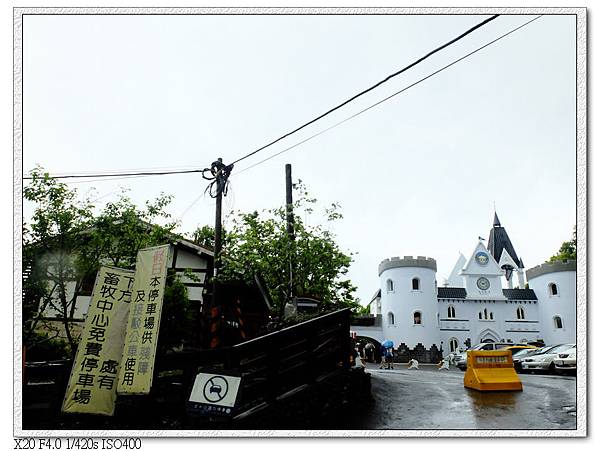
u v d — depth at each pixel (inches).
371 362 1644.9
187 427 263.3
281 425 279.0
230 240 542.0
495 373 435.5
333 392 327.6
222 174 506.6
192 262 606.9
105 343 291.1
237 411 257.8
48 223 402.6
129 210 444.1
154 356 279.7
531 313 1779.0
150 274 299.4
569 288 1686.8
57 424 280.2
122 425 279.7
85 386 282.0
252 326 691.4
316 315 420.8
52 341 476.1
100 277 300.2
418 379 543.2
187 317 467.5
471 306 1786.4
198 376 261.1
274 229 564.1
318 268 564.7
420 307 1694.1
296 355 312.7
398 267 1743.4
